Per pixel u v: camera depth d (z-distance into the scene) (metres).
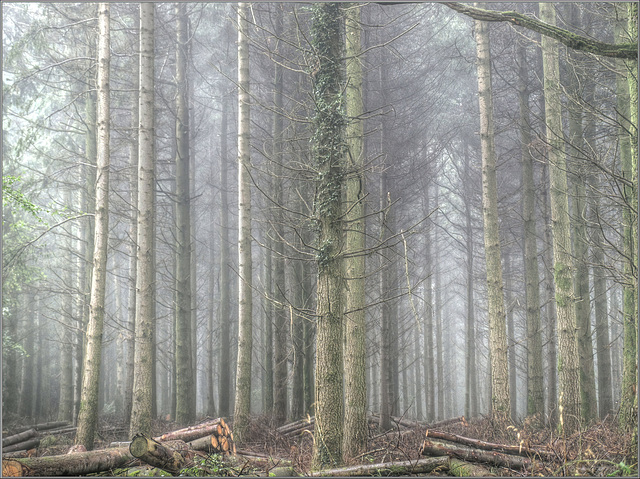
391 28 17.58
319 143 8.62
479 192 22.86
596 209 9.34
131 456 7.42
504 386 12.43
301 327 16.42
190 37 19.44
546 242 16.97
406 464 7.46
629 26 7.81
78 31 18.30
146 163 12.34
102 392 27.84
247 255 12.98
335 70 8.73
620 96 11.38
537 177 21.67
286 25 15.52
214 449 8.82
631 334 8.72
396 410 21.88
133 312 17.48
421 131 19.88
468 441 8.09
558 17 14.58
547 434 10.66
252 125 19.06
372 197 17.23
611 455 7.69
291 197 17.19
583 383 13.87
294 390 17.03
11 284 19.44
